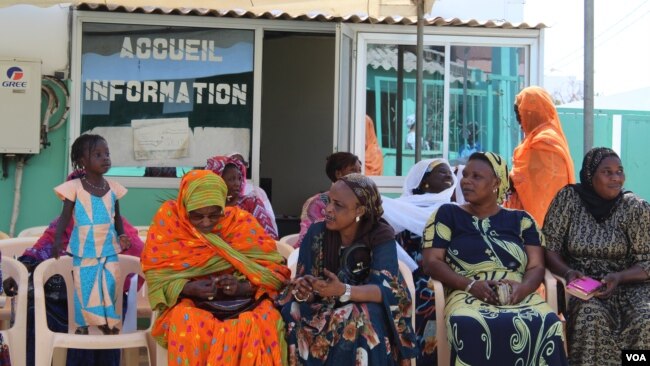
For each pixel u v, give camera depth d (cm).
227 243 374
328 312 350
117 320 405
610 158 407
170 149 665
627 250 404
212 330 341
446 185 464
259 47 673
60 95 642
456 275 378
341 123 658
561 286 414
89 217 405
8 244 454
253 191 548
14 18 629
